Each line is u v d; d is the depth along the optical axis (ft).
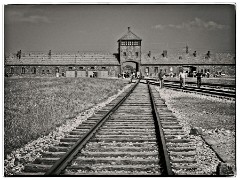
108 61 368.07
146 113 58.29
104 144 35.50
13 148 36.47
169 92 111.65
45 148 35.63
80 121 54.54
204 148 35.83
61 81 181.68
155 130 42.60
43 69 360.69
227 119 53.98
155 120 48.60
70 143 35.45
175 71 377.09
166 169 26.94
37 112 59.62
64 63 362.12
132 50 372.38
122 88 145.07
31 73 360.28
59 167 27.07
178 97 92.07
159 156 31.01
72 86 136.46
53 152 31.86
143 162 29.55
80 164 29.25
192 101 80.69
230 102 74.08
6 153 34.63
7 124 46.44
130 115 55.52
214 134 43.42
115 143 35.88
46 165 28.32
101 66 365.20
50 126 48.11
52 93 97.19
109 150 33.65
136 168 28.19
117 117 53.47
